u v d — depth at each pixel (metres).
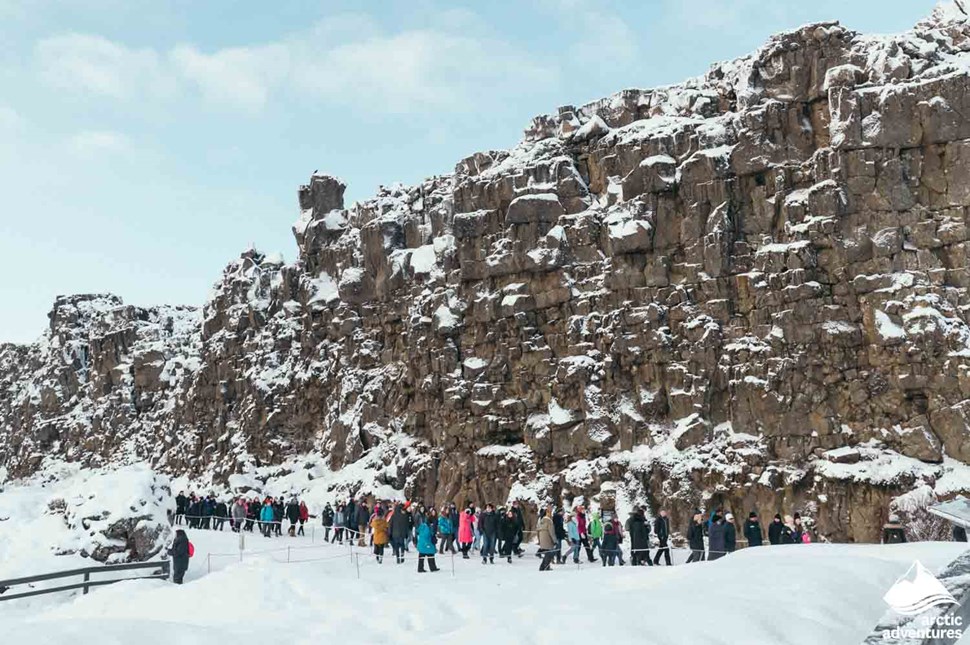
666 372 44.69
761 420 40.97
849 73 41.56
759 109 43.81
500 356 51.81
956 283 38.84
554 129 54.59
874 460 38.00
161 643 12.43
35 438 102.00
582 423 46.81
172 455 80.56
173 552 28.58
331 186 72.69
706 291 44.19
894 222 39.94
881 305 39.28
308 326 70.25
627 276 46.72
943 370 37.44
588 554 34.12
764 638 11.81
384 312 62.97
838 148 40.84
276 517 47.97
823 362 40.19
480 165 57.75
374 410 61.41
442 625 16.22
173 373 92.56
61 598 27.56
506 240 51.88
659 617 12.42
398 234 64.06
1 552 31.19
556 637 11.64
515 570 29.81
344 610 17.81
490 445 51.38
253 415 71.75
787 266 41.56
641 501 43.19
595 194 51.09
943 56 42.41
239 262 81.69
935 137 39.50
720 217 44.03
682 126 46.69
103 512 31.05
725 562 17.61
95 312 107.56
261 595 20.52
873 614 13.73
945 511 13.52
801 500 39.28
